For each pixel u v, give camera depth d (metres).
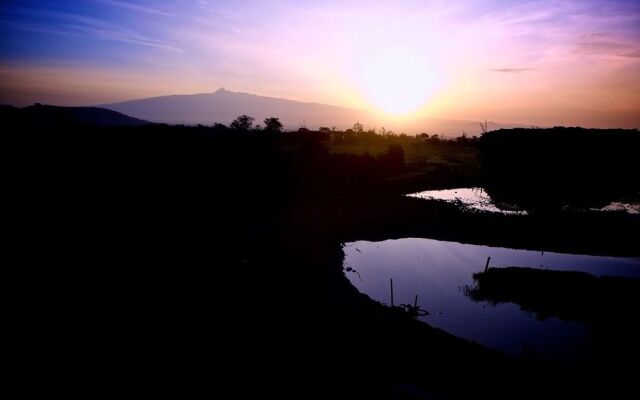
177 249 25.95
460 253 31.23
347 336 17.00
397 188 54.47
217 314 17.78
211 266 23.84
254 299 19.94
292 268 25.44
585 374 15.03
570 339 17.86
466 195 51.25
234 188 41.62
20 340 14.20
